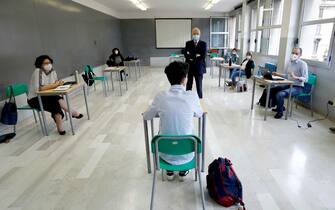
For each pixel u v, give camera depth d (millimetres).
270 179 2127
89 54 6984
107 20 9086
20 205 1885
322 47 4152
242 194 1906
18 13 3693
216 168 1900
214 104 4613
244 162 2426
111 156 2631
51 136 3234
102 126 3576
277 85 3746
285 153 2602
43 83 3197
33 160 2590
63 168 2408
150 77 8414
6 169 2422
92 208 1827
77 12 6148
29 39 3982
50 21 4734
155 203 1864
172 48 11570
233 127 3398
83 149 2822
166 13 11109
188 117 1700
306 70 3662
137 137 3133
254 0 7555
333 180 2100
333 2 3816
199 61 4660
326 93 3754
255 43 7418
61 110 3367
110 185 2107
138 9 10117
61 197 1965
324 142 2857
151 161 2463
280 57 5211
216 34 11367
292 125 3441
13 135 3215
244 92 5617
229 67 5758
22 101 3723
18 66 3682
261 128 3346
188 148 1559
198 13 11148
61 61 5168
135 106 4660
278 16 6043
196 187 2062
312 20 4309
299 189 1984
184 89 1799
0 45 3281
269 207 1784
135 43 11523
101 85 7125
